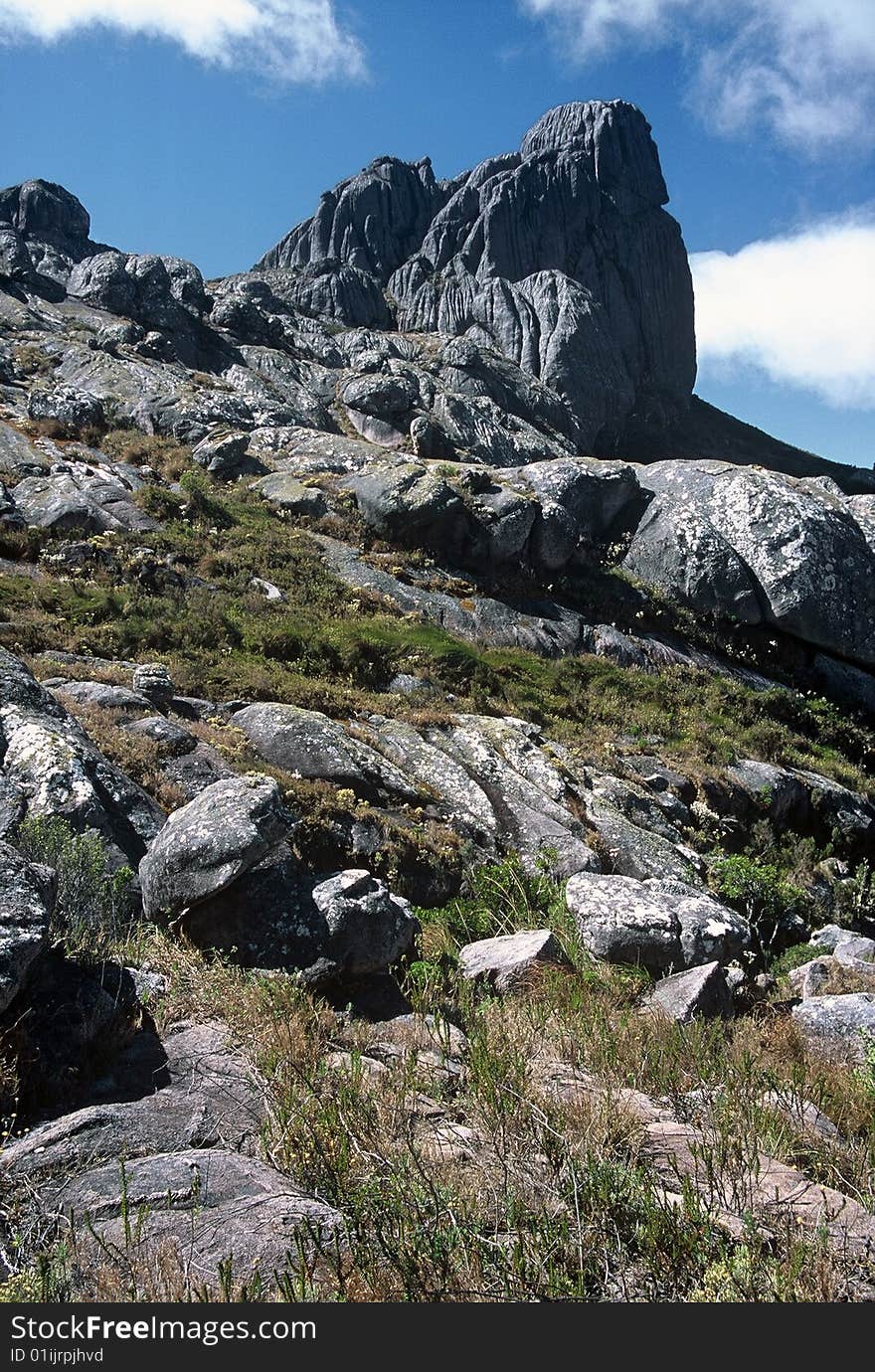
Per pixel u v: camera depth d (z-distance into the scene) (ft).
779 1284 12.88
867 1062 23.56
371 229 260.62
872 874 74.18
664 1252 13.73
